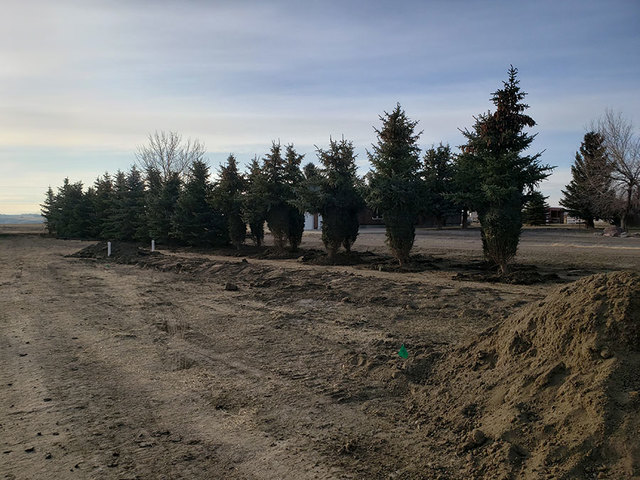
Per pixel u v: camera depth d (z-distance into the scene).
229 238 29.86
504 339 5.57
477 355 5.66
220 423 4.98
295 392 5.74
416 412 5.01
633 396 3.79
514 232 13.28
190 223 29.83
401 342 7.32
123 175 43.88
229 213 27.08
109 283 16.03
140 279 16.81
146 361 7.20
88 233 49.88
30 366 7.07
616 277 4.96
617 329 4.41
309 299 11.29
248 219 23.80
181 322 9.68
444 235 34.94
